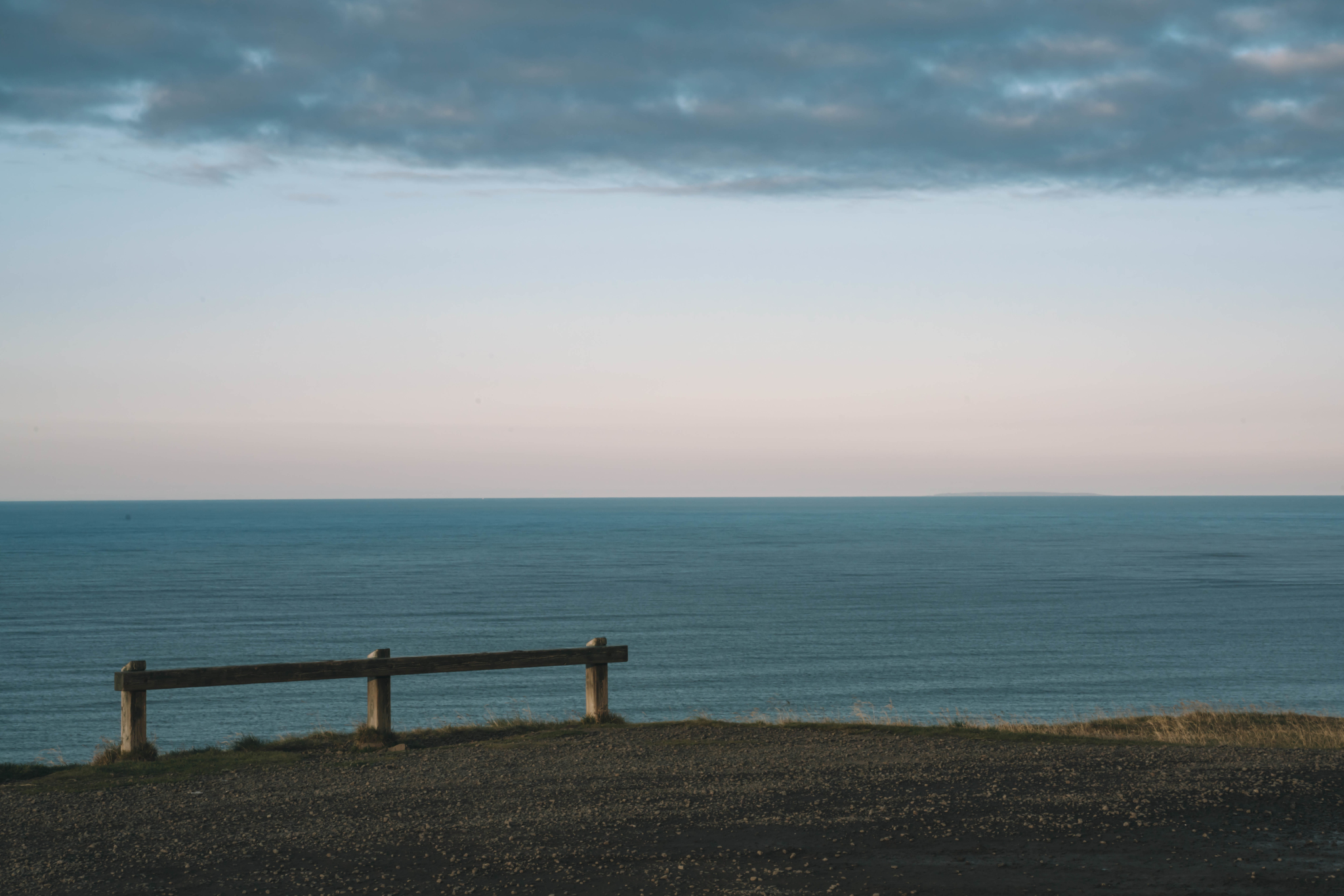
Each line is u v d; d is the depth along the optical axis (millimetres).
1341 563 133750
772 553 160250
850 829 7168
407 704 43156
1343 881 5891
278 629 69000
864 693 45562
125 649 59750
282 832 7320
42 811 8062
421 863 6473
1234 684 47719
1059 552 160000
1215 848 6586
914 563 136500
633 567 131000
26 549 169625
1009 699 43656
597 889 5895
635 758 10180
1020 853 6504
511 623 72500
